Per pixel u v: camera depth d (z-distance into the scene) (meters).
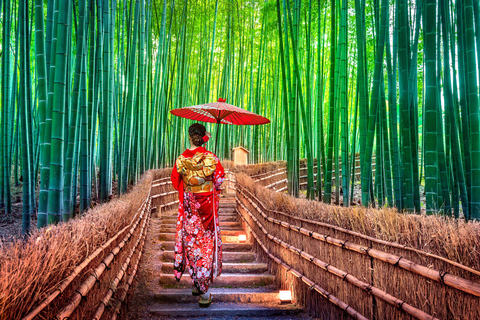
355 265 2.17
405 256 1.76
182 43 8.04
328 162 4.84
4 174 5.75
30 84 5.04
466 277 1.44
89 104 4.61
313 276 2.66
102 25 4.93
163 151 8.05
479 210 3.01
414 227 1.74
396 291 1.82
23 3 4.79
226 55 9.12
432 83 2.85
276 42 9.31
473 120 3.03
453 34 4.00
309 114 5.90
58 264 1.32
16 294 1.05
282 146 11.05
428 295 1.62
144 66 6.63
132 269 2.93
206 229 2.63
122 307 2.37
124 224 2.67
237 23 9.73
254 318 2.66
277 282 3.26
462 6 3.51
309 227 2.75
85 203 4.34
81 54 3.48
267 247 3.60
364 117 4.14
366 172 3.79
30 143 5.29
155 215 5.79
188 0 8.35
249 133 10.94
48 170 2.78
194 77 9.99
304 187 9.18
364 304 2.08
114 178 7.37
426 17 2.86
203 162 2.60
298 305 2.85
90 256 1.69
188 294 2.91
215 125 10.34
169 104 8.66
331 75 4.93
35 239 1.50
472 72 3.03
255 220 4.04
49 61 3.23
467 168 3.54
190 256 2.61
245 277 3.29
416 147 3.85
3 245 1.34
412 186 3.63
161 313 2.68
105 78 5.04
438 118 3.76
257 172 7.48
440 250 1.57
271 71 10.83
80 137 4.30
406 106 3.49
